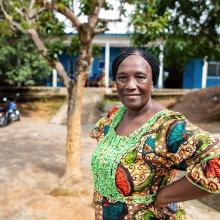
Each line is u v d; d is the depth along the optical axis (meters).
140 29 5.19
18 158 7.02
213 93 13.61
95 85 19.41
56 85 19.09
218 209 4.27
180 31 10.04
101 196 1.54
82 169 6.00
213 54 10.81
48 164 6.51
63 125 12.13
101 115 13.79
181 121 1.33
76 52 6.43
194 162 1.25
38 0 4.65
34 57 13.66
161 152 1.34
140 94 1.48
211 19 10.20
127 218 1.45
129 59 1.49
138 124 1.50
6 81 14.00
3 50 12.90
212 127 9.76
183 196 1.29
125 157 1.42
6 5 5.54
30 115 13.95
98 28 5.12
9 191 4.99
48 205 4.47
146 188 1.41
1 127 11.21
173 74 20.33
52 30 6.21
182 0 9.94
